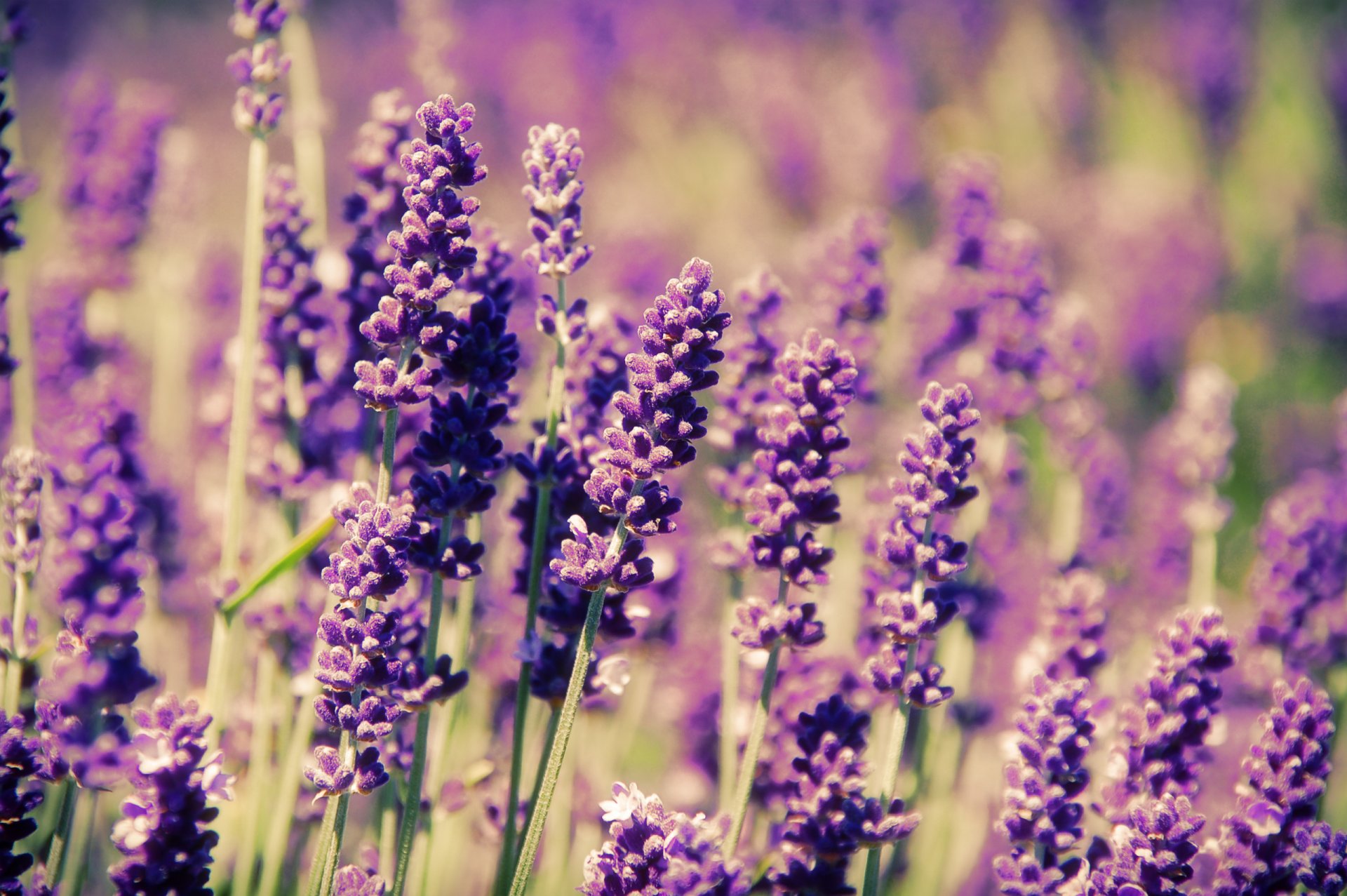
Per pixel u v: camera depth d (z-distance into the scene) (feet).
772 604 2.78
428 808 2.87
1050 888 2.73
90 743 2.68
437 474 2.75
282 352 3.00
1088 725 2.75
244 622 3.03
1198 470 3.34
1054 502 4.42
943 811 3.11
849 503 3.23
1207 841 2.77
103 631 2.69
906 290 4.40
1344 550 3.08
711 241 5.81
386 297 2.72
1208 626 2.80
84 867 2.84
